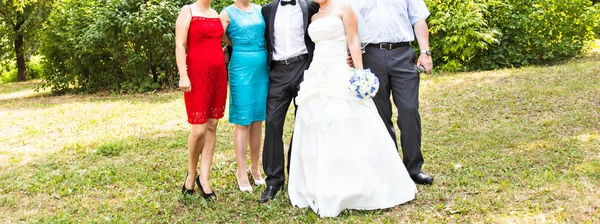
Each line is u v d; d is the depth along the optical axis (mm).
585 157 4660
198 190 4383
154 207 4055
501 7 10914
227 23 4156
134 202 4223
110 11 10859
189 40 4004
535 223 3326
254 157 4555
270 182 4191
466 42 10484
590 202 3572
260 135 4523
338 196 3691
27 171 5430
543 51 10969
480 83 8844
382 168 3846
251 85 4211
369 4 4188
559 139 5305
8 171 5449
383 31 4172
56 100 11188
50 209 4219
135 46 11289
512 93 7715
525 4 10977
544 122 6004
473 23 10438
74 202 4316
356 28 3926
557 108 6648
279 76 4102
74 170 5344
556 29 10977
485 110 6926
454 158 4965
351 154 3740
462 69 10945
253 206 4027
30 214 4086
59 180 4938
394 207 3814
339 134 3754
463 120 6504
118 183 4770
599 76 8352
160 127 7359
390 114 4383
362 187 3725
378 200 3777
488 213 3549
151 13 10602
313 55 4008
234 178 4738
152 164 5375
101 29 10961
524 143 5277
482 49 10797
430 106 7453
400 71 4203
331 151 3742
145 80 11344
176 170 5105
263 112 4332
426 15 4285
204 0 4020
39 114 9109
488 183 4125
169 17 10750
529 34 10859
